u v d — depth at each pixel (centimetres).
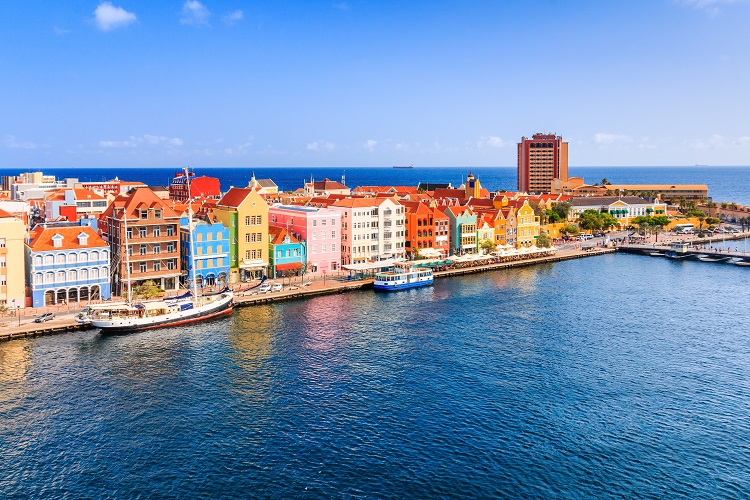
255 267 17212
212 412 8494
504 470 6975
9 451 7444
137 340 11831
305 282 17200
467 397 8981
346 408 8612
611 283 18088
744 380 9662
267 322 13225
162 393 9156
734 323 13138
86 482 6794
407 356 10838
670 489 6625
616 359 10681
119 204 15375
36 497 6525
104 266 14400
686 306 14838
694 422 8169
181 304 13125
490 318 13575
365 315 13875
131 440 7712
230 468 7050
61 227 14600
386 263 18325
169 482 6781
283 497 6488
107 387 9375
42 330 12069
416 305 14950
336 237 19075
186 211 18488
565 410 8531
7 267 13375
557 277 19212
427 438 7719
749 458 7250
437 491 6575
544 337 12031
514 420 8212
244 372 10031
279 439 7712
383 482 6738
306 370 10125
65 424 8138
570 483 6725
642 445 7550
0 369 10119
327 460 7206
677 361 10569
